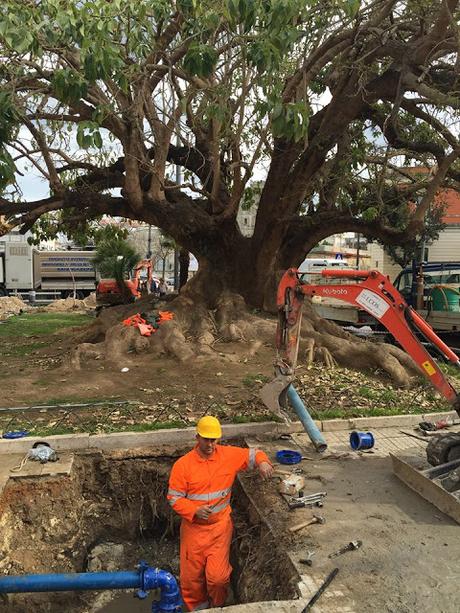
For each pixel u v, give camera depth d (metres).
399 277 16.53
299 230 12.77
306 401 8.35
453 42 8.76
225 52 8.99
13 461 6.40
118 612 5.64
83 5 6.52
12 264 33.34
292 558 4.38
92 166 12.33
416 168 13.94
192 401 8.21
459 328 13.71
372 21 9.06
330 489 5.68
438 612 3.70
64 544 5.85
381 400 8.56
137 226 34.00
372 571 4.18
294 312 6.59
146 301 13.67
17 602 5.31
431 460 5.95
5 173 6.87
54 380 9.45
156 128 10.48
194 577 4.73
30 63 8.09
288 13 6.61
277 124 7.02
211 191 12.53
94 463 6.64
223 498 4.70
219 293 12.41
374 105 11.25
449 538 4.68
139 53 7.65
